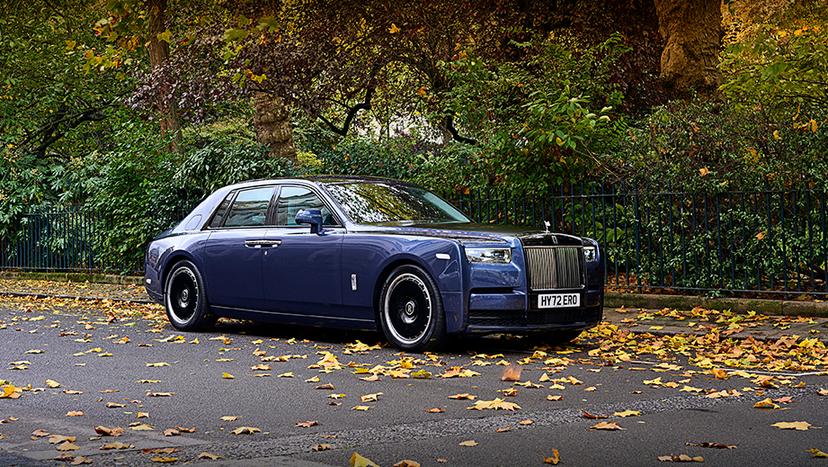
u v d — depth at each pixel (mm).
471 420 6188
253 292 11047
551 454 5203
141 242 19234
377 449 5379
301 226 10719
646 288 13383
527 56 18047
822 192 11703
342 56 20359
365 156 18641
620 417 6223
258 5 20203
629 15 19625
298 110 24469
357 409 6633
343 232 10258
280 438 5715
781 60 12438
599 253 10133
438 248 9367
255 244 11016
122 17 10828
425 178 15906
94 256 21078
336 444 5527
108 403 6887
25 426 6156
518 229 9719
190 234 11852
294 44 20125
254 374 8336
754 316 11672
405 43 20234
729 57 13547
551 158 14133
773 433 5660
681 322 11539
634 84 19203
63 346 10484
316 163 20859
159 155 20156
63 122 30906
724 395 6965
